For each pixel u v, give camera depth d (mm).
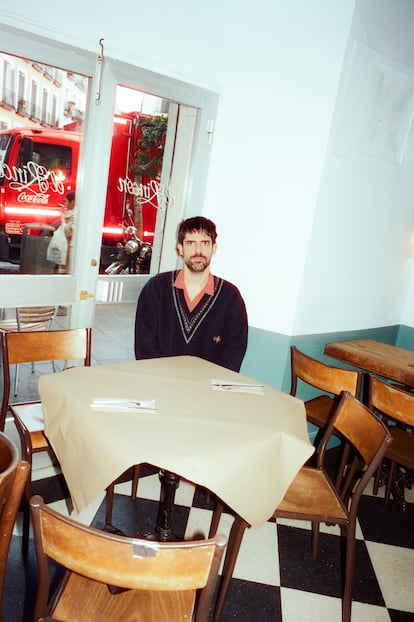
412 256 3732
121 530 2164
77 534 965
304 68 2773
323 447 2088
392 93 2959
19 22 2291
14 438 2711
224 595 1694
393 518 2611
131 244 3078
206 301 2439
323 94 2707
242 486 1394
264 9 2918
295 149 2850
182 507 2412
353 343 3273
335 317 3270
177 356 2230
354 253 3193
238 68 3064
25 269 2678
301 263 2900
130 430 1437
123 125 2816
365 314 3506
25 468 1126
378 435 1718
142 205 3045
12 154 2475
